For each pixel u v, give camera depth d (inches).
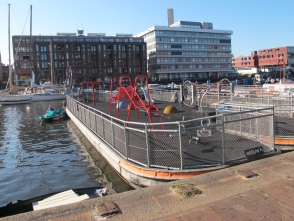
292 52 4697.3
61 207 197.9
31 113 1501.0
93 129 586.9
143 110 832.9
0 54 4653.1
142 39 4562.0
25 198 376.2
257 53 5403.5
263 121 382.3
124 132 346.0
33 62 3956.7
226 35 5221.5
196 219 171.3
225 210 180.4
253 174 238.5
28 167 518.0
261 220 166.6
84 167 500.1
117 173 391.5
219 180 232.5
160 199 203.8
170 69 4813.0
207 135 313.7
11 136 840.3
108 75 4328.3
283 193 200.5
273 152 337.7
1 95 2134.6
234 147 361.4
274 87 1142.3
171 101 1055.6
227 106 546.6
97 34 4584.2
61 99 2301.9
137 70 4512.8
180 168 298.7
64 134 829.8
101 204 197.6
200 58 5027.1
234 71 5654.5
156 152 346.0
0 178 460.1
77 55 4160.9
